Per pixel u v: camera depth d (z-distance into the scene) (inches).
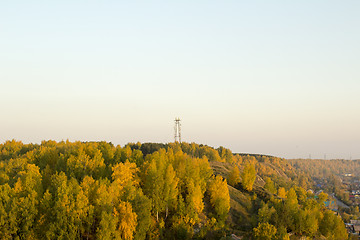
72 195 2480.3
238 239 3201.3
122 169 3065.9
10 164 3378.4
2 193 2425.0
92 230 2581.2
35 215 2426.2
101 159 3405.5
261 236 3208.7
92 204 2642.7
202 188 3870.6
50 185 2881.4
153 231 2864.2
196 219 3223.4
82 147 3708.2
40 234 2374.5
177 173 3681.1
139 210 2706.7
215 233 3233.3
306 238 3659.0
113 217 2482.8
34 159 3769.7
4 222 2282.2
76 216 2417.6
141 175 3383.4
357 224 7155.5
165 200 3191.4
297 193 6569.9
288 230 3715.6
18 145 6023.6
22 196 2522.1
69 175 3073.3
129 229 2522.1
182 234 3041.3
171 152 4431.6
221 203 3553.2
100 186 2667.3
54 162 3777.1
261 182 7160.4
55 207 2393.0
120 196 2795.3
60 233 2340.1
